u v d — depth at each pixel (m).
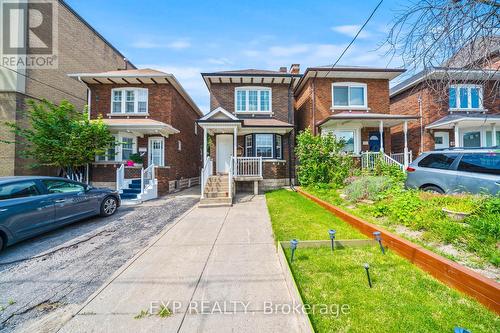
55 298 2.91
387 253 3.70
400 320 2.20
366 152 11.40
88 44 14.86
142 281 3.17
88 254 4.27
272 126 11.94
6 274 3.55
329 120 11.41
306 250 3.90
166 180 11.94
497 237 3.26
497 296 2.22
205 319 2.39
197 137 18.81
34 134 9.54
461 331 1.74
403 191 6.20
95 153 10.12
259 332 2.19
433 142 12.92
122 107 12.80
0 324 2.44
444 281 2.79
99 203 6.71
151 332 2.22
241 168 11.28
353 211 5.80
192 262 3.76
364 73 12.95
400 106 14.78
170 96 12.95
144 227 5.91
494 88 3.59
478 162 5.39
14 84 10.41
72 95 13.55
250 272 3.38
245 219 6.47
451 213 4.20
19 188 4.88
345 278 2.98
